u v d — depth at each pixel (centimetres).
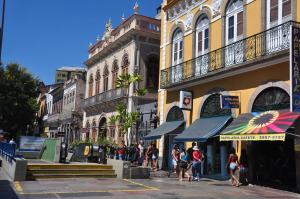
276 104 1555
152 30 3169
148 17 3175
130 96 3050
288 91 1484
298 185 1409
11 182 1484
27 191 1262
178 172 1945
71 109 4956
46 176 1647
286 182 1530
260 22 1680
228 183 1658
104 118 3666
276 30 1541
